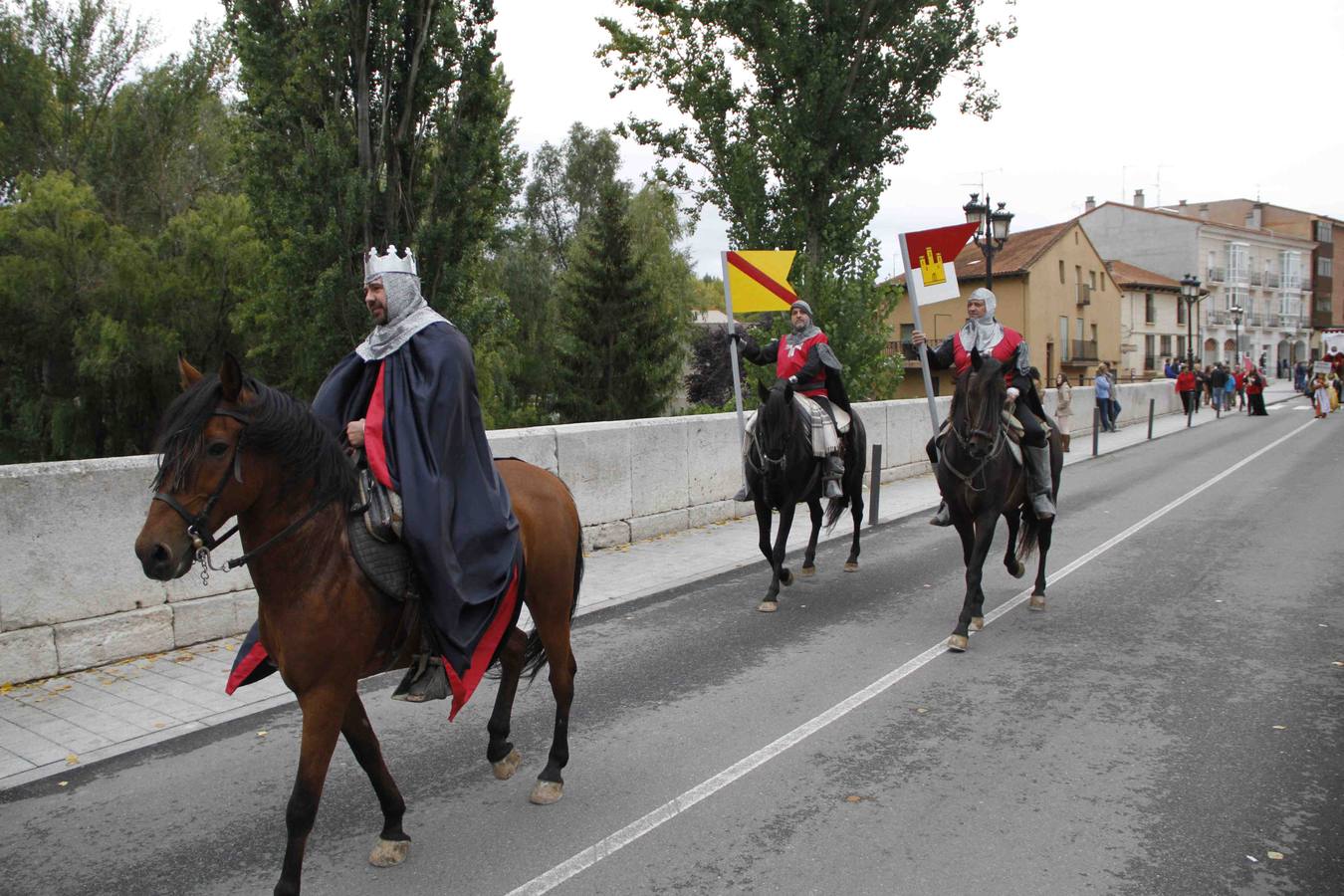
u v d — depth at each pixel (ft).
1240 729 17.42
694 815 14.28
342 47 42.88
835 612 26.50
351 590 11.59
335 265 44.27
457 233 44.91
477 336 47.16
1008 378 25.26
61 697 19.88
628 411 127.13
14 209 67.87
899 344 164.55
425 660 12.88
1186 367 99.50
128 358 67.31
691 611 26.84
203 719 18.72
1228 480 53.72
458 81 44.65
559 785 14.92
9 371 69.62
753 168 63.77
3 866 13.17
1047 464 25.13
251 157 46.24
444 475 12.41
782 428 26.02
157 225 83.92
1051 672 20.93
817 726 17.89
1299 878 12.25
